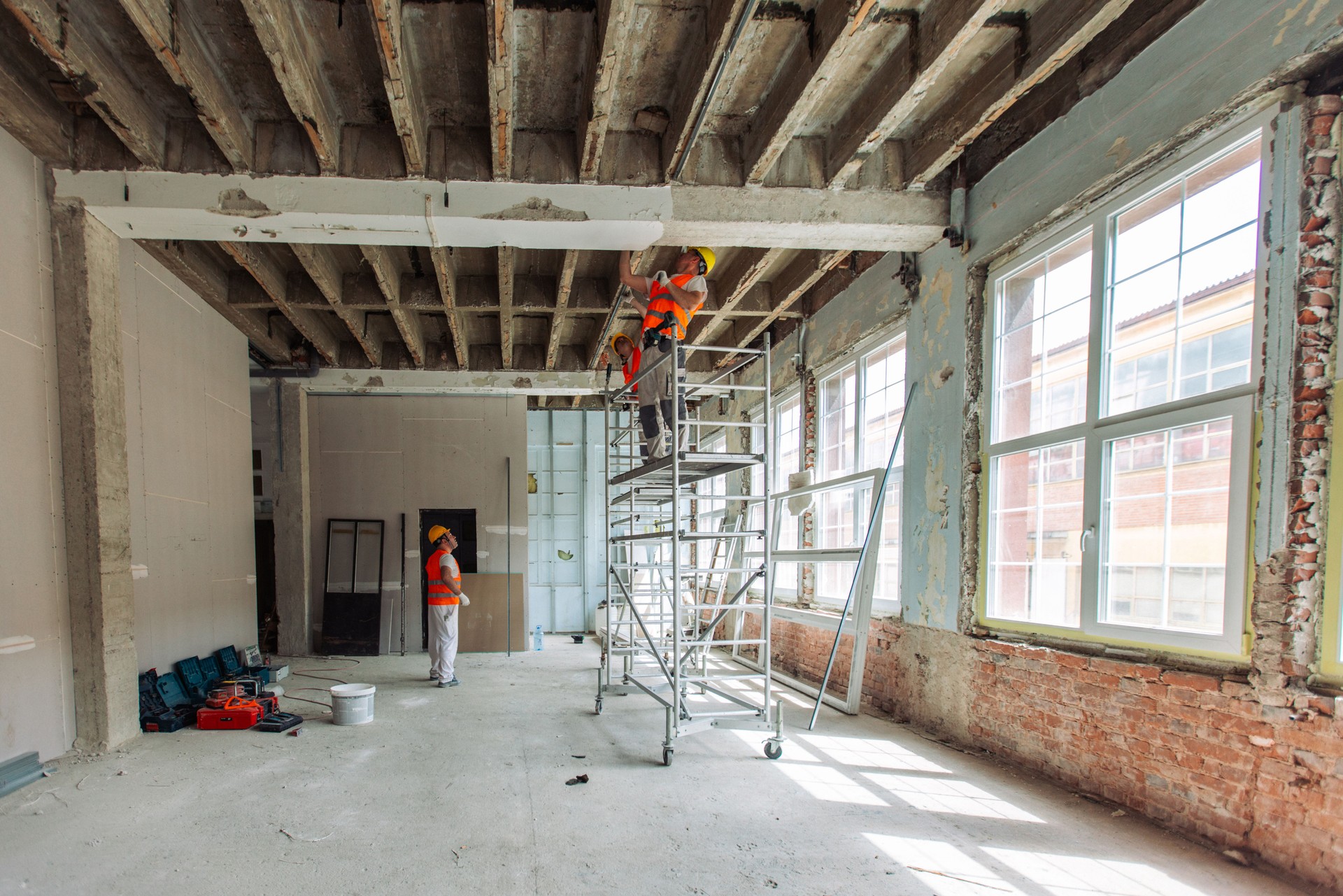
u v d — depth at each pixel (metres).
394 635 7.55
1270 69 2.19
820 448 5.98
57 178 3.49
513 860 2.42
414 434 7.87
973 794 2.98
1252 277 2.33
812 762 3.45
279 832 2.66
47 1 2.68
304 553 7.43
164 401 4.66
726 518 7.44
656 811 2.85
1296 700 2.13
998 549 3.58
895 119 3.15
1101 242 2.95
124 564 3.81
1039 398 3.37
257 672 5.60
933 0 2.74
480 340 7.42
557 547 10.02
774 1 2.74
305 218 3.60
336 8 2.84
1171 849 2.39
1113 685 2.79
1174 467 2.60
